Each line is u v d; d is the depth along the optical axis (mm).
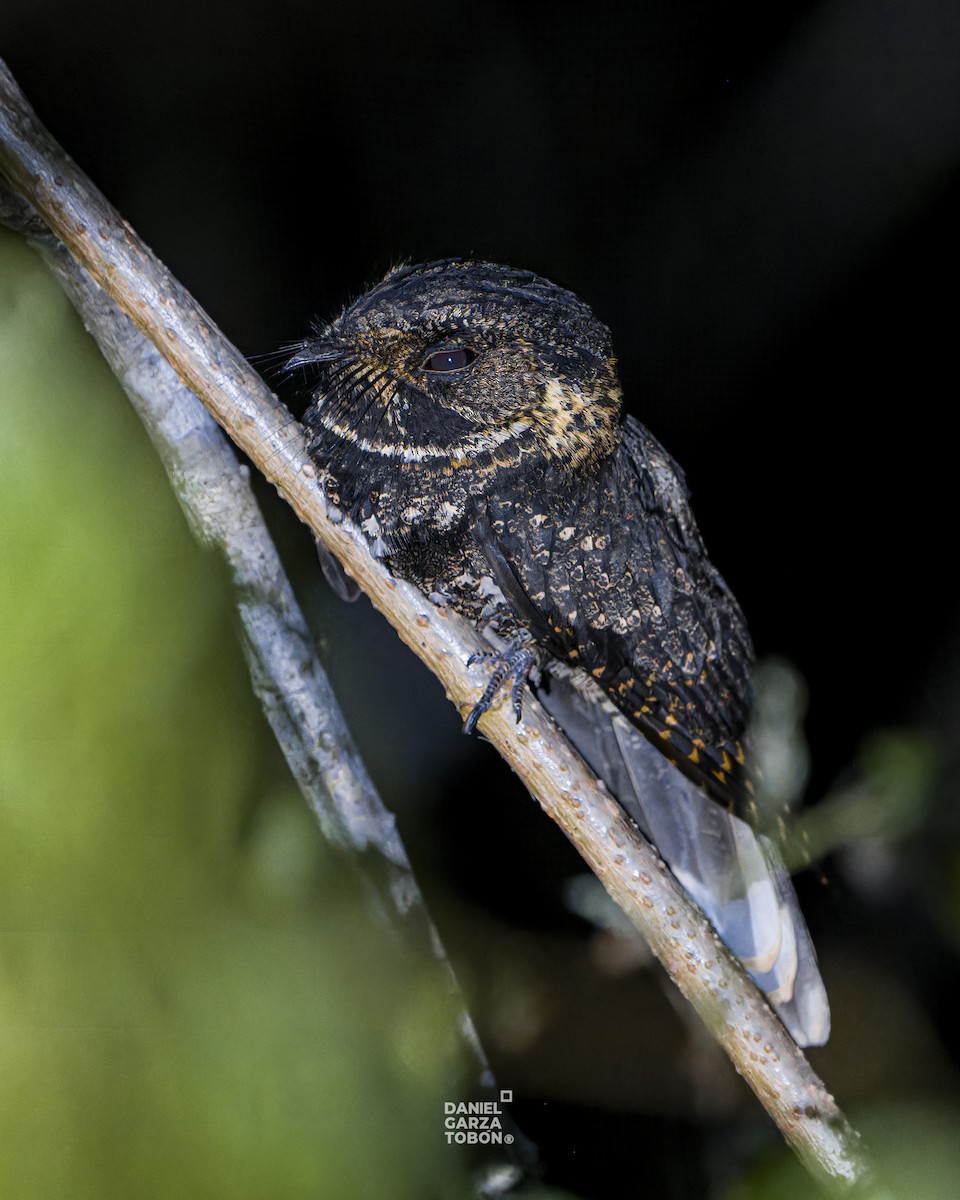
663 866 836
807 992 896
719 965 830
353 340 874
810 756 1068
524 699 843
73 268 822
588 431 886
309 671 849
